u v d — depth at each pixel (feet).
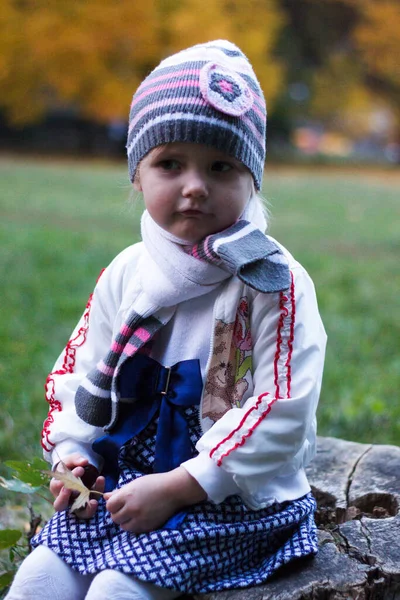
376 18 83.82
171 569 5.28
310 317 5.84
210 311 5.94
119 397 5.95
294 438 5.50
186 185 5.64
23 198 41.57
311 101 87.35
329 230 36.04
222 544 5.52
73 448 6.15
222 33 68.54
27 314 17.39
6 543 6.53
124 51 68.13
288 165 80.48
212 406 5.83
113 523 5.73
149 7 66.33
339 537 6.32
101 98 68.33
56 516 5.95
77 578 5.59
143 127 5.82
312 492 7.52
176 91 5.68
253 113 5.85
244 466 5.41
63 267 23.22
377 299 21.42
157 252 5.96
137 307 5.98
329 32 86.33
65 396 6.36
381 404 11.89
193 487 5.43
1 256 24.48
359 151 113.29
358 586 5.59
